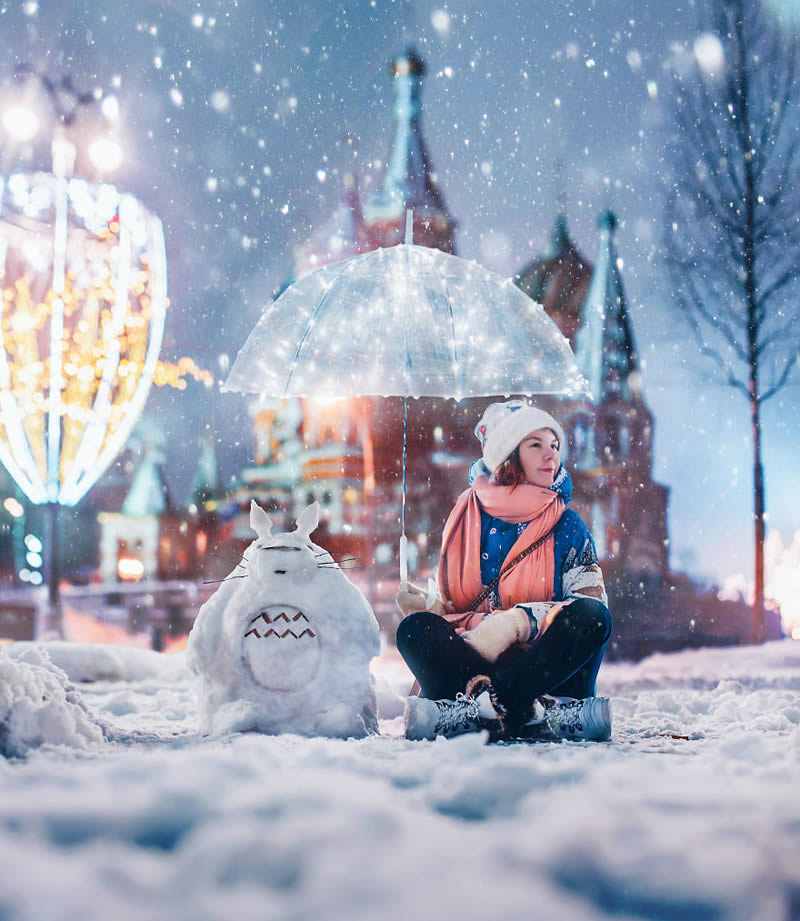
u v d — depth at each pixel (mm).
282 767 2617
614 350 30125
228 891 1485
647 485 29688
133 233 9484
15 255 9242
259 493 32250
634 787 2344
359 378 4973
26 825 1768
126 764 2377
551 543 4383
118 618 19516
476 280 5133
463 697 3936
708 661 10961
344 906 1405
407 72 28109
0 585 23656
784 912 1476
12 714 3197
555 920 1389
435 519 27781
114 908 1381
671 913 1472
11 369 9367
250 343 5246
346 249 27031
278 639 4066
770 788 2342
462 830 1860
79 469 9867
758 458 14711
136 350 9844
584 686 4168
